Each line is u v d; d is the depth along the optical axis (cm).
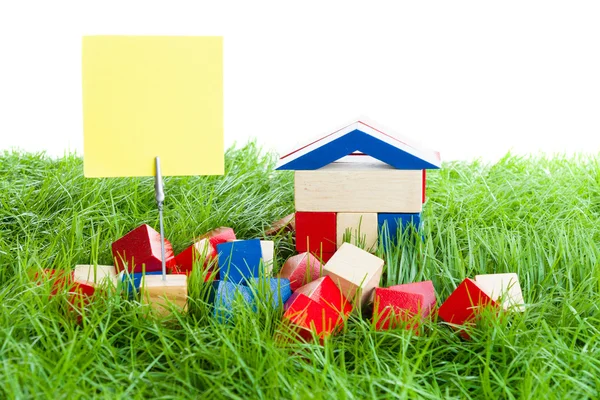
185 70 67
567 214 83
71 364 58
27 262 72
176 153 67
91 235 78
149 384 59
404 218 74
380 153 73
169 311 66
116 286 68
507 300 68
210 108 67
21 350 60
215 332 63
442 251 76
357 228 74
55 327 61
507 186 91
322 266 71
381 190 73
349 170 73
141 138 67
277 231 82
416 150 74
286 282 68
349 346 63
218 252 70
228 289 66
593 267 72
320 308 64
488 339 63
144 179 90
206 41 67
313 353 60
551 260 74
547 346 62
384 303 66
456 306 66
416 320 65
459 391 60
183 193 87
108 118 67
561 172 96
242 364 59
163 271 67
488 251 76
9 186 88
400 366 60
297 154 74
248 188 90
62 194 87
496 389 60
